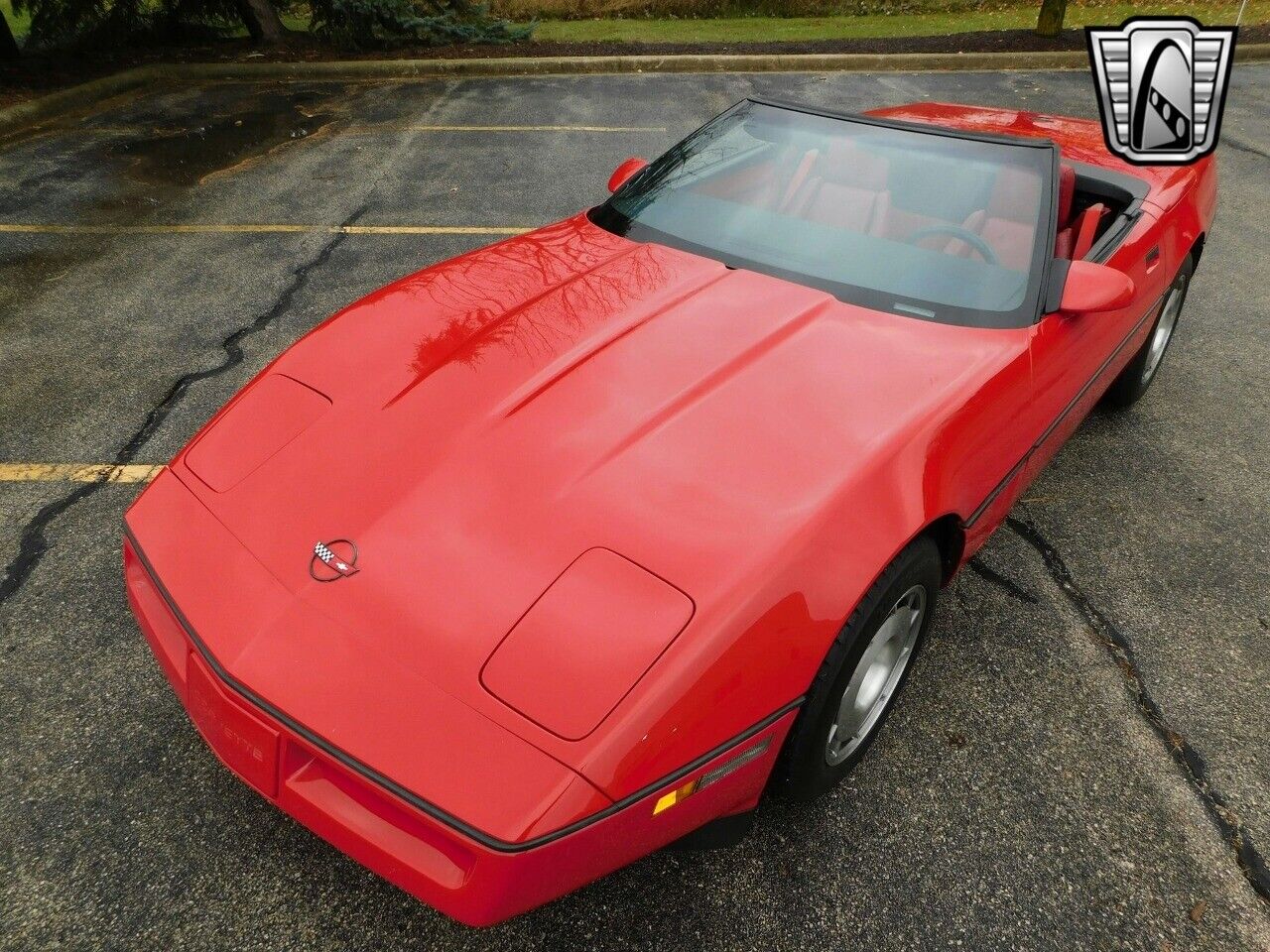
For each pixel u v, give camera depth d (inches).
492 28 505.0
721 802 70.6
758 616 67.0
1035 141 114.9
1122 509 137.9
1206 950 78.1
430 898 62.6
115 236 226.5
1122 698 103.8
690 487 74.0
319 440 79.5
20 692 95.8
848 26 594.2
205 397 154.1
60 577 112.0
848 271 104.6
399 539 69.8
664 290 100.7
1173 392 172.6
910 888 81.6
